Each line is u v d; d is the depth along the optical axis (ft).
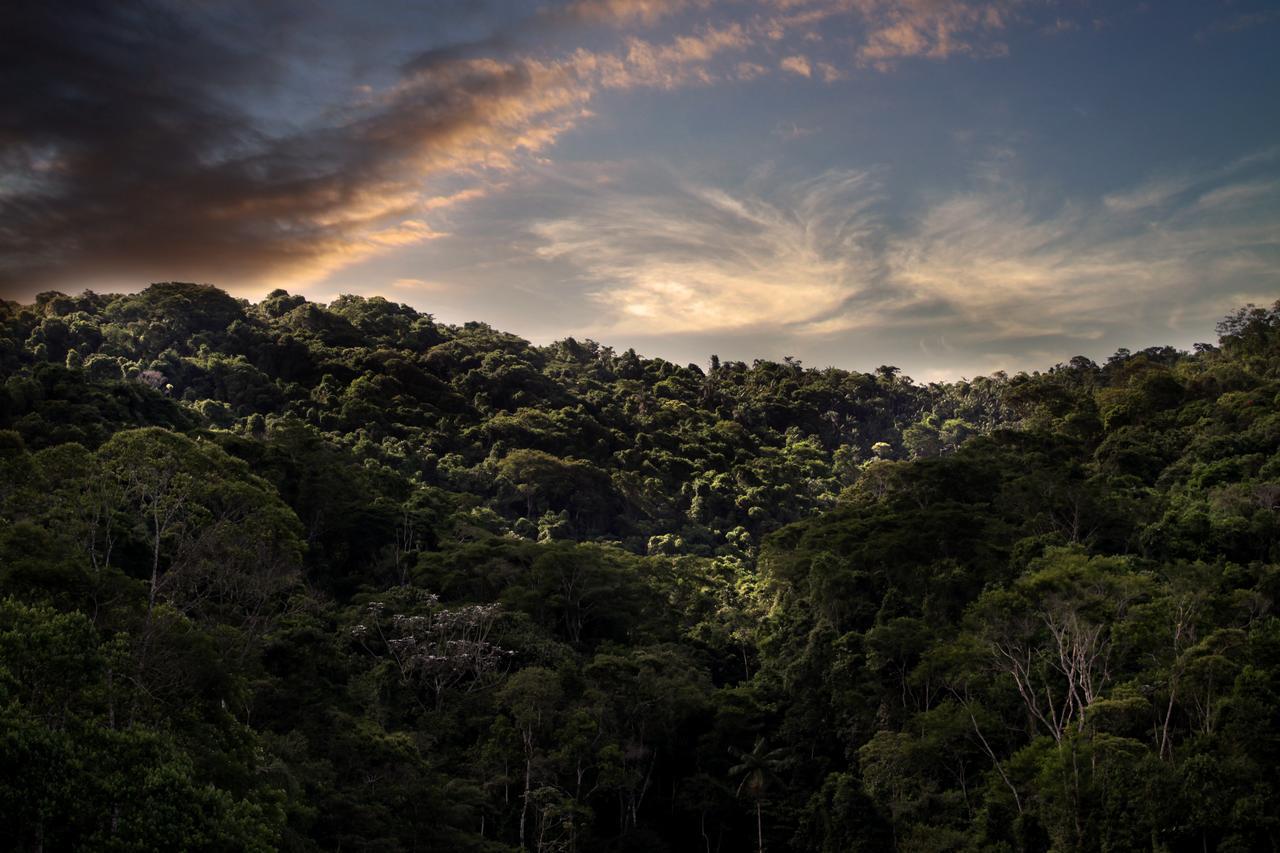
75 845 83.97
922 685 210.38
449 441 504.84
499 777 188.34
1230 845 134.10
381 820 148.77
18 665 91.20
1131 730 165.27
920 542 246.88
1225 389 377.09
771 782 216.13
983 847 165.58
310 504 286.25
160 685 112.16
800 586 271.49
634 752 215.72
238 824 93.91
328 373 539.29
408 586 263.29
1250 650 158.51
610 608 282.97
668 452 586.04
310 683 175.01
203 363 506.89
